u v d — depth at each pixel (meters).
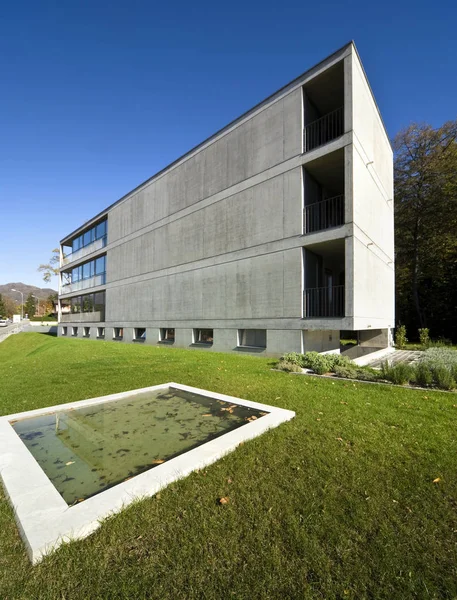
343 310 13.70
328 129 12.40
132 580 1.81
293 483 2.79
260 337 12.02
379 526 2.25
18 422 4.38
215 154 14.10
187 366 9.05
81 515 2.25
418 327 22.44
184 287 15.48
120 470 3.00
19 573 1.85
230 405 5.11
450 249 21.11
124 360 10.42
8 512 2.39
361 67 10.62
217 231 13.80
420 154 22.22
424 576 1.85
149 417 4.57
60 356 12.13
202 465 3.05
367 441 3.66
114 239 21.81
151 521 2.28
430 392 5.93
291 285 10.84
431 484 2.78
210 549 2.04
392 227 16.72
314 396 5.63
